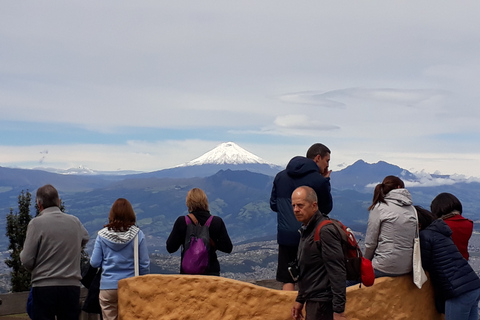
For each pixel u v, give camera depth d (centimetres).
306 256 463
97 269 611
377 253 575
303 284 472
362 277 458
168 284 527
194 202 578
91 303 599
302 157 588
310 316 466
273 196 601
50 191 605
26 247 577
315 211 467
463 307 579
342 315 441
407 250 564
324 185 566
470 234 638
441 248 586
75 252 600
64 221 598
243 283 516
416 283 561
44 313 581
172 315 521
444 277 583
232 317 512
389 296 558
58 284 581
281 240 579
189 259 555
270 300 512
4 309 711
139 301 534
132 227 592
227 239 579
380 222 566
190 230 566
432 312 624
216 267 582
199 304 518
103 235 580
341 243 456
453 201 641
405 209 567
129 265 588
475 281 585
